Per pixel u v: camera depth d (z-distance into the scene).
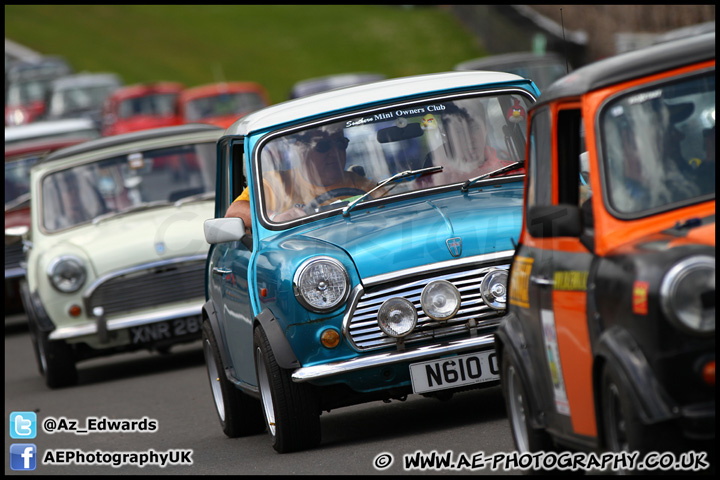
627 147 10.59
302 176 16.69
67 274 25.75
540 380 11.77
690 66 10.74
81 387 26.08
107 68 154.62
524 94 17.25
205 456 16.83
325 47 159.12
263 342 15.45
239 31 172.12
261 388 16.08
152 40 168.38
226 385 18.12
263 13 181.25
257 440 17.58
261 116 17.47
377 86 17.62
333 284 15.04
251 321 16.14
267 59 157.00
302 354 15.14
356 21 169.62
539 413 11.82
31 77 92.94
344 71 147.00
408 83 17.53
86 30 174.25
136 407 22.25
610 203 10.47
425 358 14.98
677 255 9.40
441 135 16.89
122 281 25.81
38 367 28.38
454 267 15.09
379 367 14.99
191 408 21.44
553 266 11.20
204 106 60.44
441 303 15.02
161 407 21.92
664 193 10.42
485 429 15.27
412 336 15.06
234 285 17.11
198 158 27.19
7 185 37.94
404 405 18.52
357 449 15.21
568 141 11.44
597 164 10.61
